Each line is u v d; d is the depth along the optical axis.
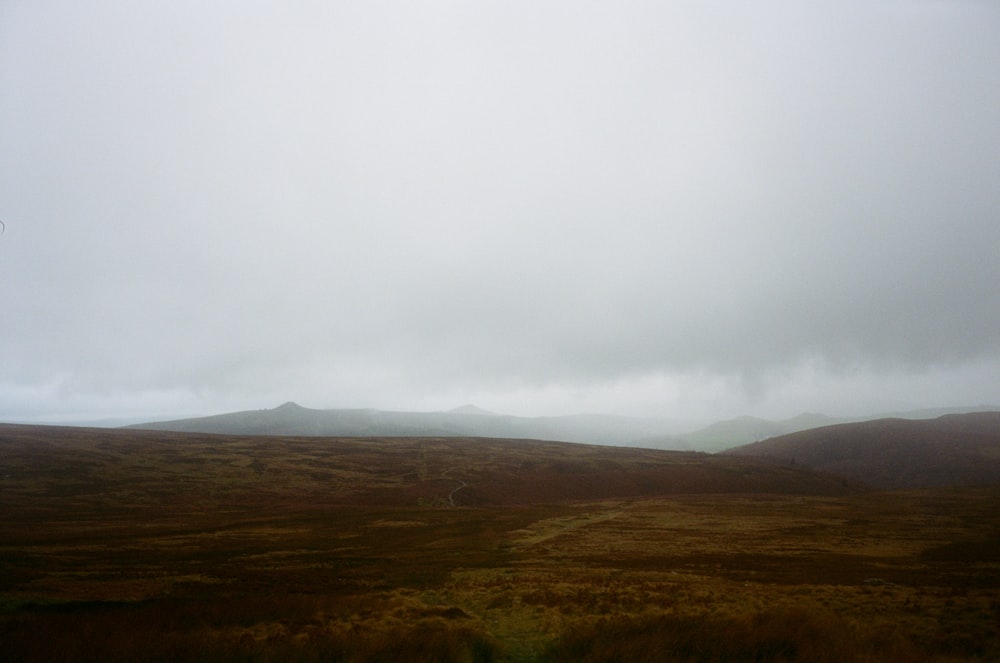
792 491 149.38
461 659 18.64
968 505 94.75
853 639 19.45
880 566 41.72
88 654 17.55
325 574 39.09
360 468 142.50
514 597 29.44
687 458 185.00
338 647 18.56
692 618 21.81
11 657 17.28
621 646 18.86
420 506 106.62
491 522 78.19
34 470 108.94
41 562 41.88
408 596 30.70
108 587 32.03
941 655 18.36
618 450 199.38
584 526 74.25
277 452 156.50
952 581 34.34
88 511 84.69
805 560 45.09
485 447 189.12
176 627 21.73
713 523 76.25
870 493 133.38
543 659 19.48
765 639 18.70
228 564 44.25
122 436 161.75
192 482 113.62
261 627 22.19
